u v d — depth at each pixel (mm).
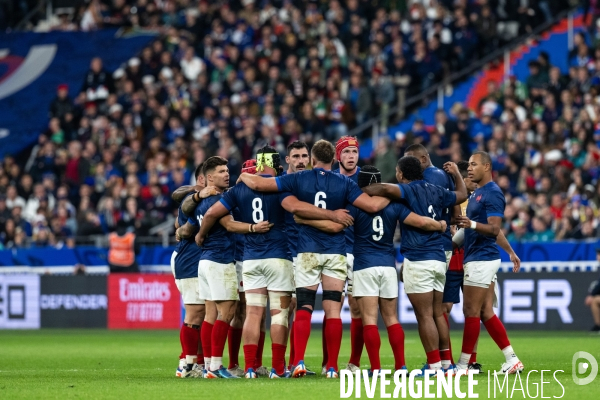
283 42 100312
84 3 123625
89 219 86688
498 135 83062
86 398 29422
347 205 35625
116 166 94188
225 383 33500
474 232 37281
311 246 35250
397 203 35406
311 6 103000
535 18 97625
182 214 39594
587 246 68375
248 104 96250
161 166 90250
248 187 35875
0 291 81625
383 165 83125
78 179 95062
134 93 104062
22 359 50312
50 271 81750
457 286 38938
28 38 122562
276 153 37156
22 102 115000
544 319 68562
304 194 35281
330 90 93438
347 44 97938
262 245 35781
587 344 56344
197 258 38562
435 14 98438
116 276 78875
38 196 92688
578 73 86688
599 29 93375
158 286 77625
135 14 119750
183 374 38250
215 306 38094
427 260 35312
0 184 98938
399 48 94312
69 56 119125
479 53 95188
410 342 61531
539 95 87062
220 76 101750
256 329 36031
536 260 69500
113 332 75188
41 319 80625
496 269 37219
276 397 28828
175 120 97500
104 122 100938
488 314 37688
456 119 88875
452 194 36625
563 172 76562
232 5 109188
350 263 38906
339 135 91062
